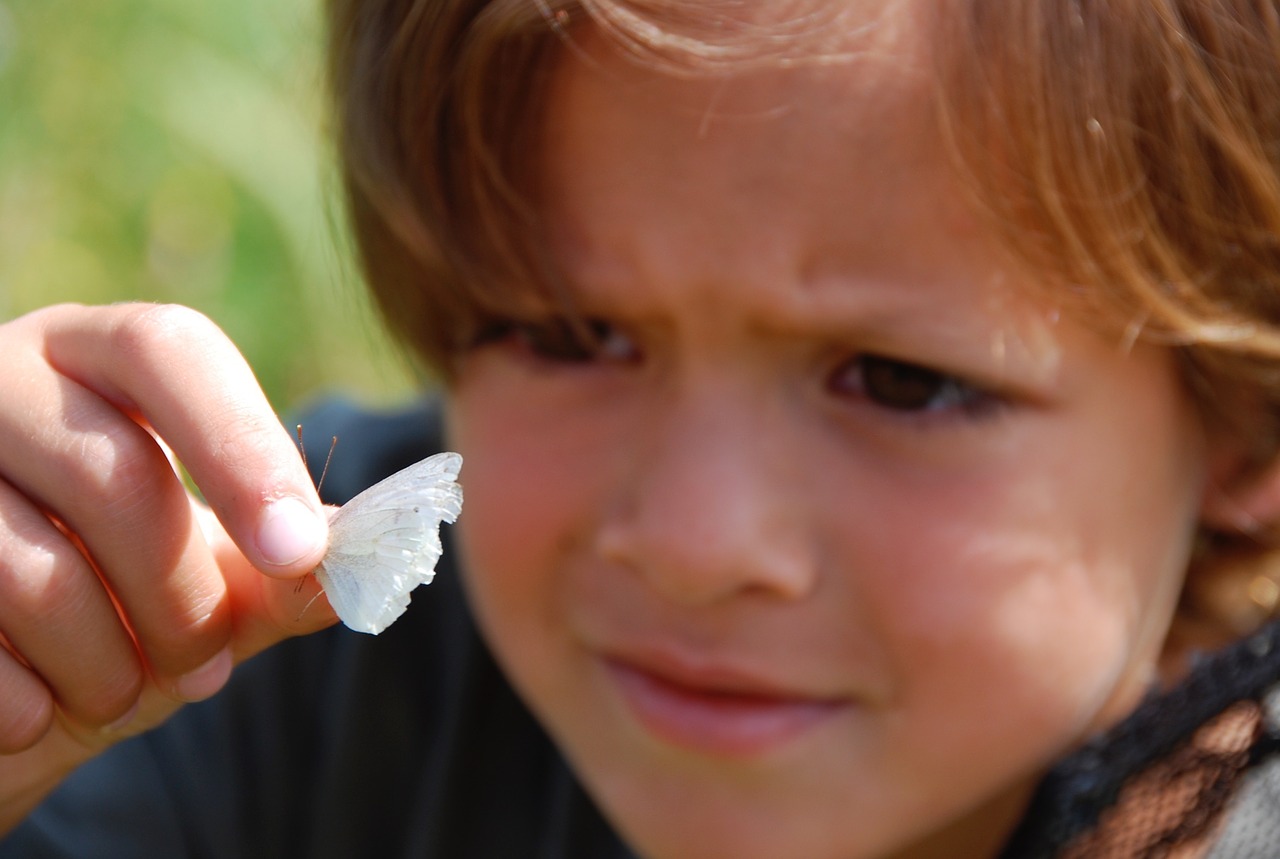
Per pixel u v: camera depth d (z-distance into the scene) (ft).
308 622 1.35
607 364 1.47
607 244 1.41
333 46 1.57
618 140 1.39
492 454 1.49
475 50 1.42
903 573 1.41
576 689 1.49
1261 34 1.39
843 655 1.43
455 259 1.48
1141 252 1.38
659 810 1.47
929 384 1.41
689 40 1.36
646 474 1.43
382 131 1.50
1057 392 1.40
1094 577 1.43
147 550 1.32
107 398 1.33
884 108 1.36
